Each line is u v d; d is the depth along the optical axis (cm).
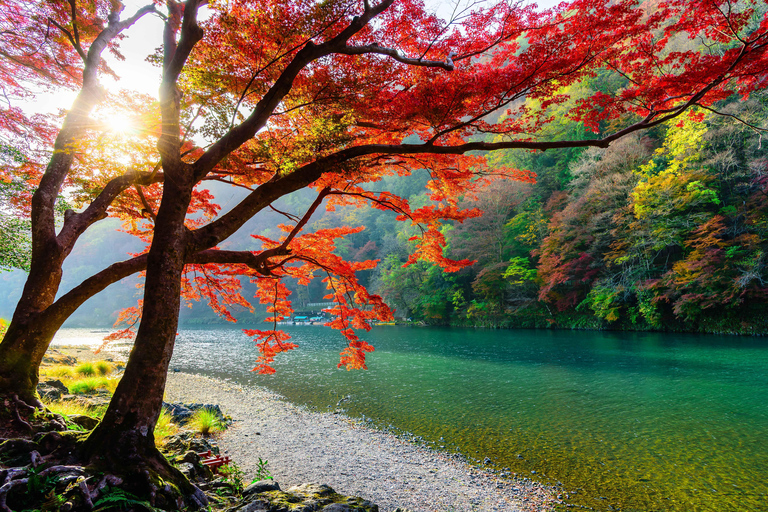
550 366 1655
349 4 386
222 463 577
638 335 2419
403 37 479
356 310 654
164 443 616
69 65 679
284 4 384
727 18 415
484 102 466
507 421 995
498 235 3584
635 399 1130
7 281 8162
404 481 686
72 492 267
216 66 450
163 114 372
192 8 365
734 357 1627
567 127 3541
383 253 5844
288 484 664
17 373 401
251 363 2083
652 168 2519
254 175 606
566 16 438
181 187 380
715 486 643
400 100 479
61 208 774
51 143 689
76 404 739
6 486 258
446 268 699
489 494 641
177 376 1731
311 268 720
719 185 2364
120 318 753
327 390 1402
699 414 977
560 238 2956
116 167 527
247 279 7100
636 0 400
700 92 436
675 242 2350
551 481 682
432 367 1756
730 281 2122
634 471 705
